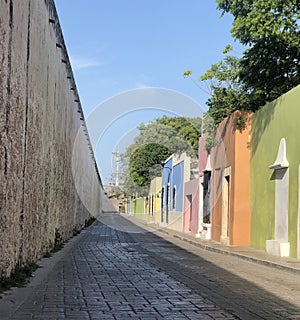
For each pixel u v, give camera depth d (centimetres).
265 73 1636
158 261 1175
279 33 1393
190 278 876
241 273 981
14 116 755
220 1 1499
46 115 1142
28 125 888
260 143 1559
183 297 673
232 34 1518
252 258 1245
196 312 575
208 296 686
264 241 1492
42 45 1050
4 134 687
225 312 577
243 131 1688
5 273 723
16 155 778
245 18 1453
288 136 1322
